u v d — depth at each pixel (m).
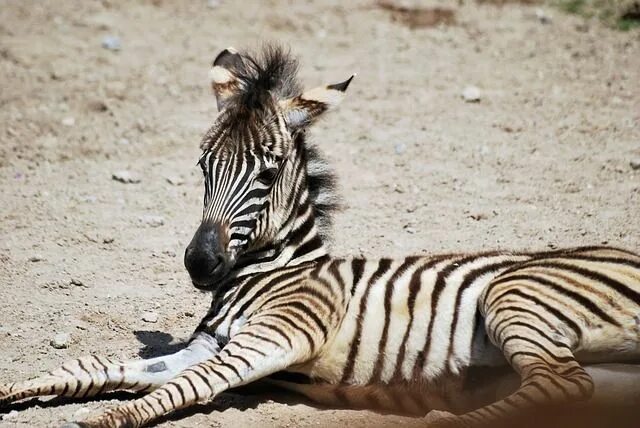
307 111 8.52
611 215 12.51
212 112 16.50
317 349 8.02
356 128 15.67
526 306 7.67
